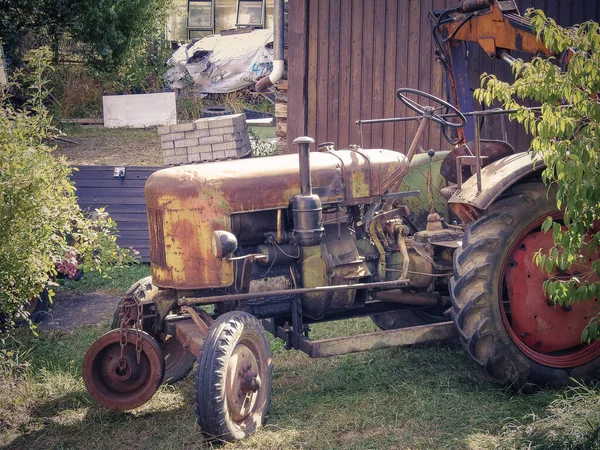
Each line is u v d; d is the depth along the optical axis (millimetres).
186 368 4824
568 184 3645
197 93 18781
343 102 8062
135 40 18469
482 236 4312
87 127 17203
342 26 7965
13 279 4715
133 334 4184
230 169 4309
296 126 8258
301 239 4191
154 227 4285
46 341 5680
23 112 5168
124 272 7719
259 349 4109
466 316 4277
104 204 7969
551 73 3678
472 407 4109
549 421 3656
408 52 7762
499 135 7516
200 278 4211
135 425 4199
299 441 3838
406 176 5262
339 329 5672
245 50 19203
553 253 3770
